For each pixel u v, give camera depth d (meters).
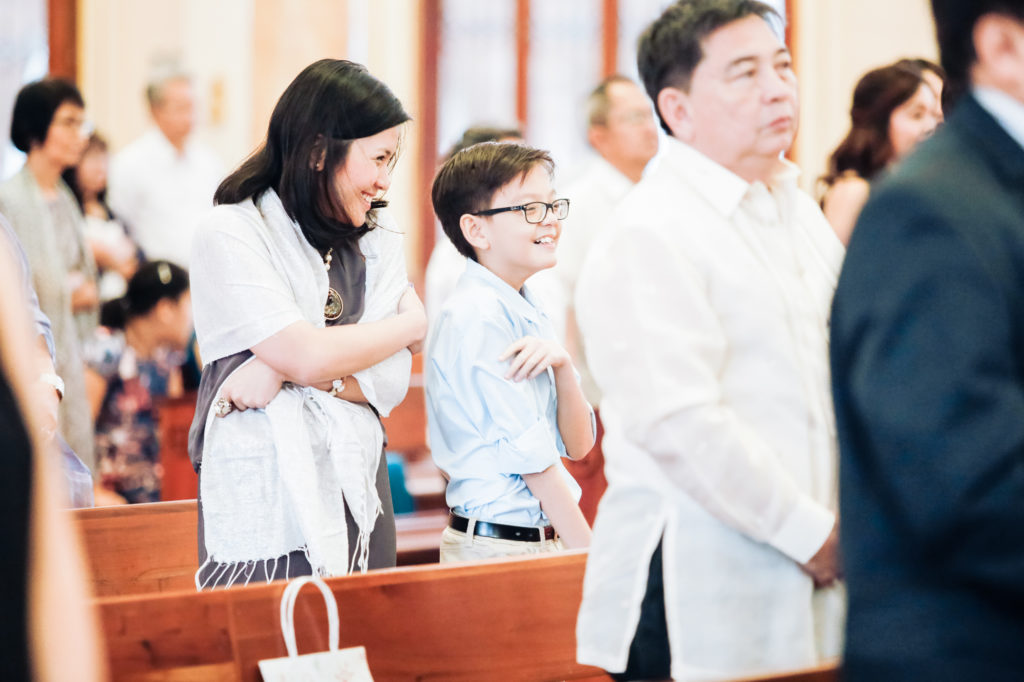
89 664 1.62
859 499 2.10
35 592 1.59
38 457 1.62
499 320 4.25
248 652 3.40
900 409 1.94
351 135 3.87
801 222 3.08
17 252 4.63
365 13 13.25
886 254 2.02
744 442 2.61
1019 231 1.99
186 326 7.77
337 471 3.87
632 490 2.84
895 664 1.99
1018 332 1.96
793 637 2.70
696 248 2.75
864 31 14.10
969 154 2.09
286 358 3.81
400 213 13.45
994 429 1.88
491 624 3.76
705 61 2.79
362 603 3.56
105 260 9.53
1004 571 1.89
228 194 3.99
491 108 13.87
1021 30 2.08
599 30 14.06
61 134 7.08
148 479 7.68
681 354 2.64
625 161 7.44
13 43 12.56
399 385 4.16
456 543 4.27
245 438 3.85
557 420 4.46
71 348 6.70
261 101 12.62
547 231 4.36
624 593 2.82
